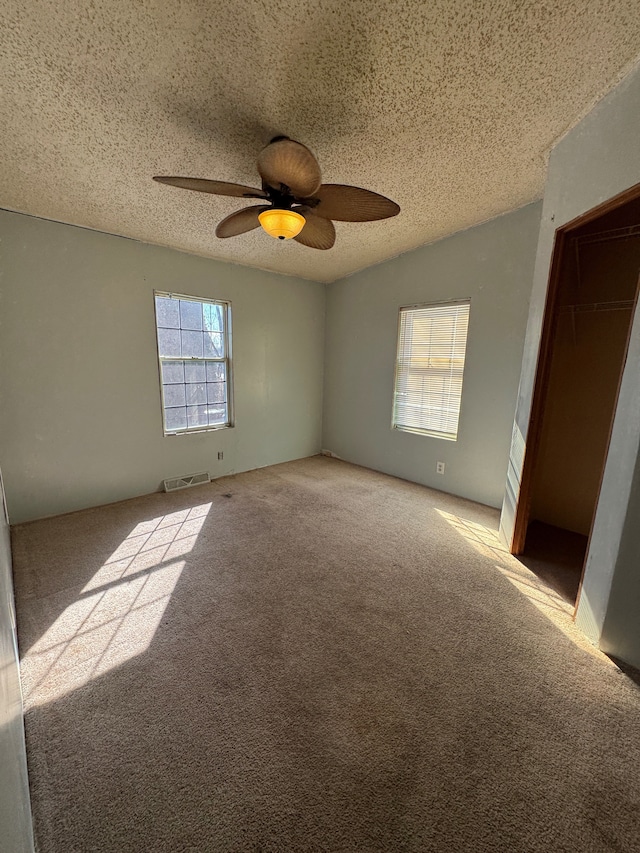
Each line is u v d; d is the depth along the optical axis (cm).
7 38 124
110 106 158
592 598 167
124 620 176
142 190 225
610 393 254
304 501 326
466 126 183
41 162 195
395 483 377
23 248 251
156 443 337
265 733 123
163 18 119
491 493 318
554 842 95
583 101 169
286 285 414
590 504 269
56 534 258
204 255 341
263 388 412
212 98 156
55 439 280
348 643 164
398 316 375
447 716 130
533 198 260
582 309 254
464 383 325
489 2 120
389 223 294
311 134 184
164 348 332
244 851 93
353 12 120
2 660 87
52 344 270
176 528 271
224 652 158
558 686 143
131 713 129
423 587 206
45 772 110
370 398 417
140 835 96
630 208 209
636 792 107
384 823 99
